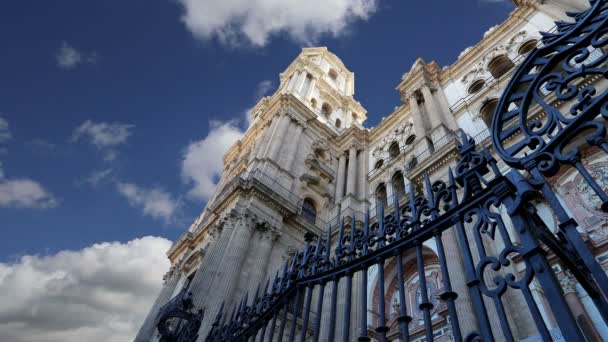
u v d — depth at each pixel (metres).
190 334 7.39
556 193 12.53
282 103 31.11
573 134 2.83
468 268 3.10
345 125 38.22
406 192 20.72
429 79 26.19
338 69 46.88
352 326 15.61
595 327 8.98
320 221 24.56
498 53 22.61
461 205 3.48
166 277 26.12
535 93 3.28
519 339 9.87
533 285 10.64
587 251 2.48
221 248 18.73
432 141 20.94
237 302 16.39
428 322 3.21
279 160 25.92
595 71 2.92
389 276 16.78
